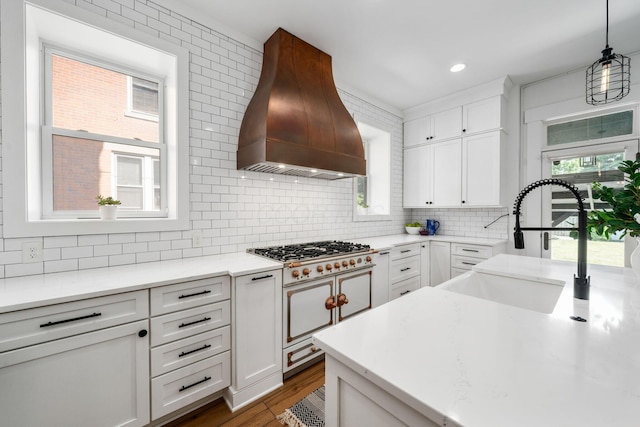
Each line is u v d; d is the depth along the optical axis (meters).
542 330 0.81
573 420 0.45
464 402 0.50
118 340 1.34
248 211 2.44
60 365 1.21
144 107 2.10
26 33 1.59
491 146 3.20
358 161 2.49
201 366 1.60
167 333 1.49
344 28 2.25
